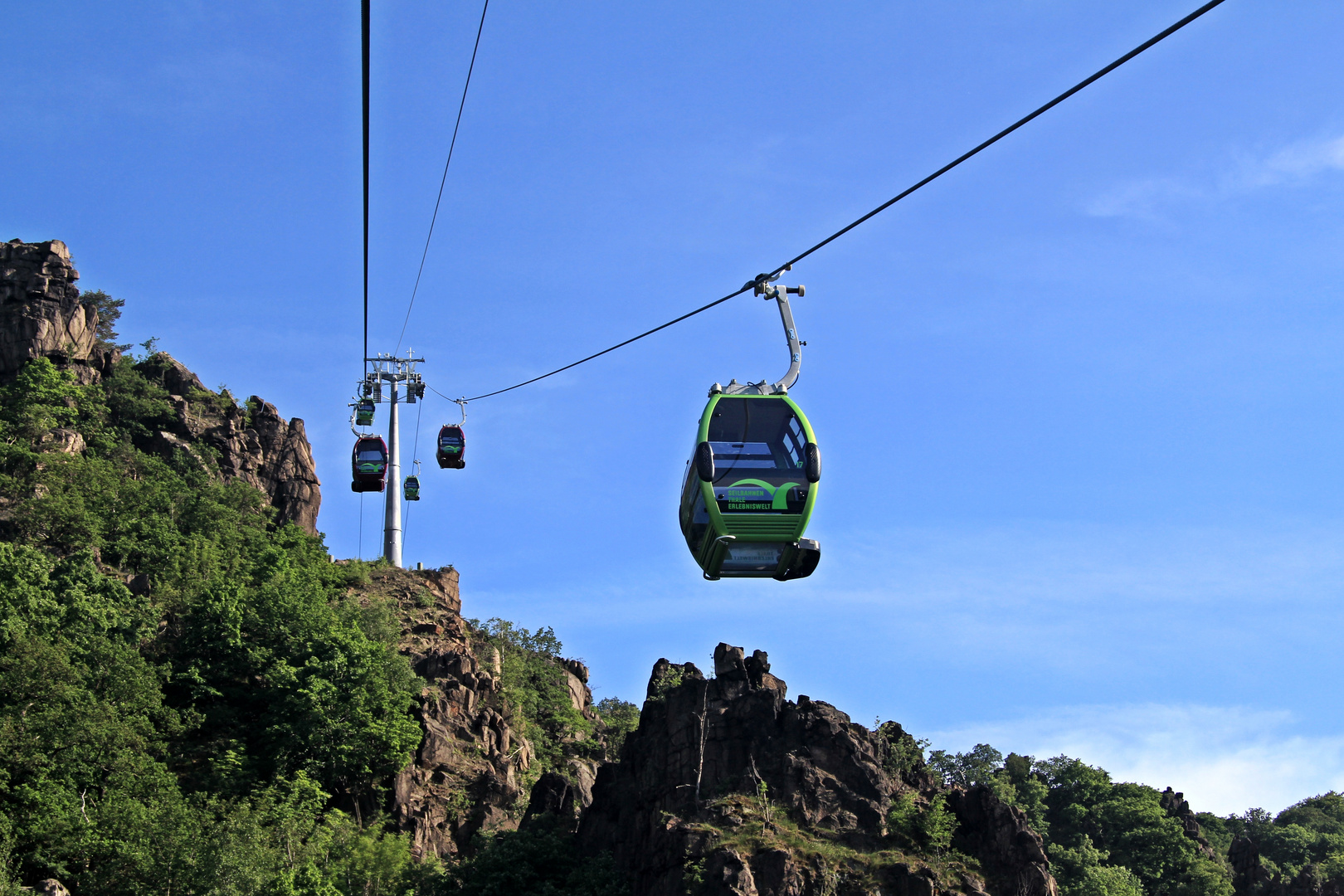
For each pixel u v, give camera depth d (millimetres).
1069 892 98125
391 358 137000
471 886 72125
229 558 115312
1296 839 135250
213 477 134500
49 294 135375
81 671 83312
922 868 65125
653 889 66688
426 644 112812
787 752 72938
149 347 151750
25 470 114875
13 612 82938
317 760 88500
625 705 157500
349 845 75875
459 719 100250
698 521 38750
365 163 36969
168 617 100250
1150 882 107062
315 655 96500
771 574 38719
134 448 129250
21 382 125938
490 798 94375
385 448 105062
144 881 68000
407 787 90562
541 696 127812
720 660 79062
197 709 93500
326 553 131000
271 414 147125
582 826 76188
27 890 64750
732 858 64000
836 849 66688
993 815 70750
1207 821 147000
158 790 77625
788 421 38344
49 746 75688
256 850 68812
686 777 72875
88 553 96688
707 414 38188
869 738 76625
